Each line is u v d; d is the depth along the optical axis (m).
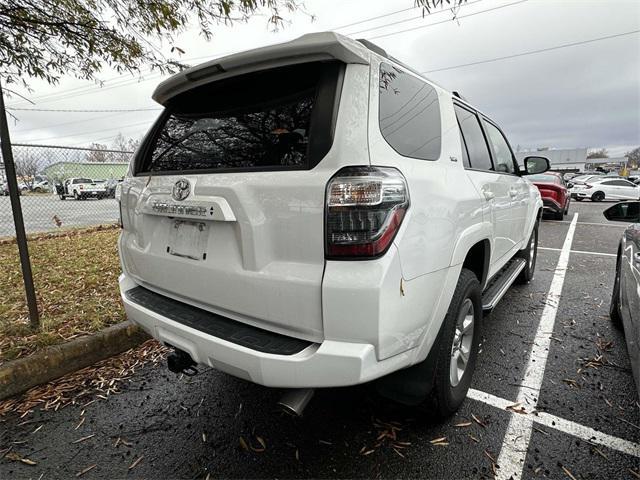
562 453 1.86
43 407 2.35
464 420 2.12
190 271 1.85
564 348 2.95
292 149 1.56
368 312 1.38
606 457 1.83
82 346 2.79
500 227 2.91
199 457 1.91
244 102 1.76
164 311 1.94
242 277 1.61
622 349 2.92
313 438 2.02
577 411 2.18
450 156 2.12
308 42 1.50
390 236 1.42
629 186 21.47
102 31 3.29
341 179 1.40
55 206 12.53
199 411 2.29
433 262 1.67
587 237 8.30
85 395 2.46
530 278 4.65
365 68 1.55
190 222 1.86
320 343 1.48
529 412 2.17
